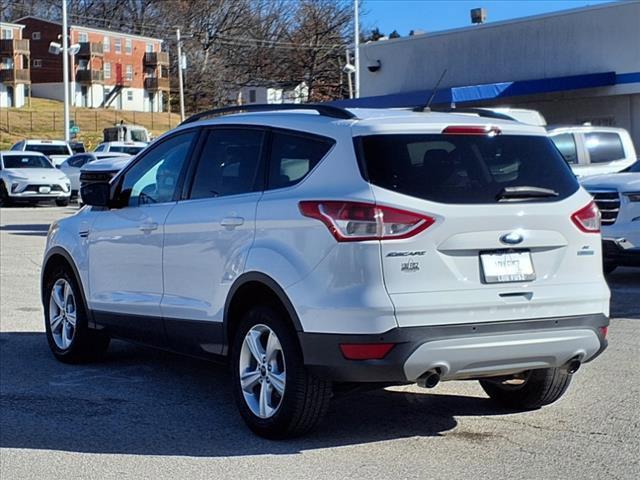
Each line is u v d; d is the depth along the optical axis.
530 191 5.71
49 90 83.81
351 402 6.96
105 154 31.83
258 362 6.02
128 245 7.25
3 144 62.78
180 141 7.09
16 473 5.46
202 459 5.66
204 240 6.43
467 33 29.83
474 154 5.75
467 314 5.43
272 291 5.81
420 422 6.43
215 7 78.00
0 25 79.25
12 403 7.00
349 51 63.09
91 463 5.63
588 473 5.34
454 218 5.42
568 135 16.14
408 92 30.62
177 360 8.45
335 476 5.32
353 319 5.32
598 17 26.17
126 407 6.88
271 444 5.94
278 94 74.81
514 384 6.66
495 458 5.63
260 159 6.24
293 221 5.70
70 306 8.27
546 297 5.65
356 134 5.64
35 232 20.75
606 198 11.84
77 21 86.88
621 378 7.53
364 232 5.34
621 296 11.51
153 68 87.62
